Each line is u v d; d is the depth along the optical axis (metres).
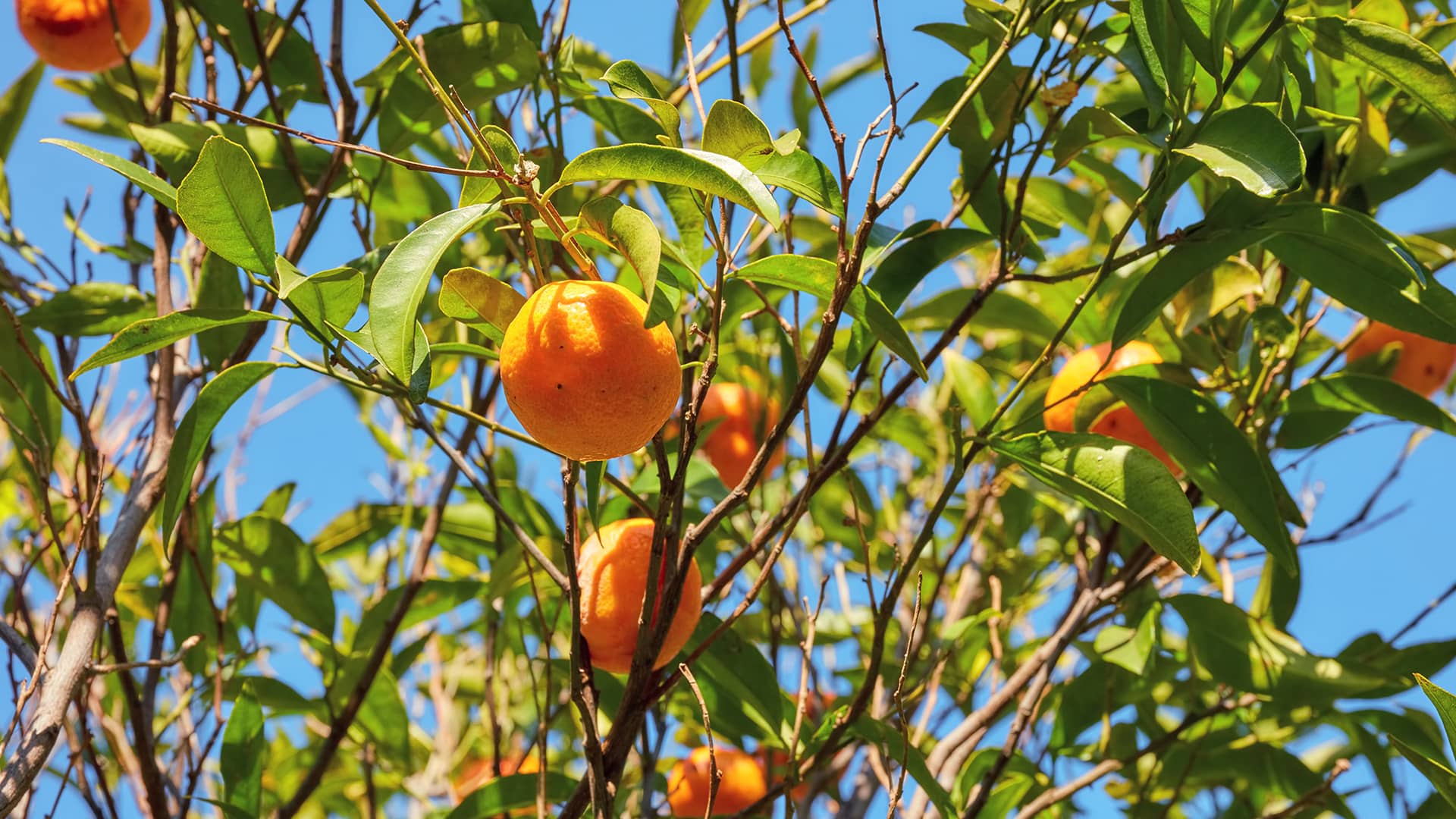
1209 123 1.59
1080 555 1.87
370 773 1.84
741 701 1.76
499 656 1.88
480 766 2.06
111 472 1.74
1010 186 1.82
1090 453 1.62
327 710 1.86
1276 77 1.67
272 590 1.85
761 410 1.83
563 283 1.52
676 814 1.81
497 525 1.87
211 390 1.58
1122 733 1.92
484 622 1.91
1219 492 1.65
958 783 1.79
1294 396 1.74
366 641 1.87
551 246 1.62
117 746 1.82
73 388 1.67
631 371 1.50
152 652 1.76
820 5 1.85
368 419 2.06
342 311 1.57
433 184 1.91
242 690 1.77
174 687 1.92
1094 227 1.87
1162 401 1.66
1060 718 1.87
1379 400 1.73
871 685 1.64
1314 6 1.69
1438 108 1.60
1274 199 1.63
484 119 1.90
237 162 1.54
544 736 1.66
